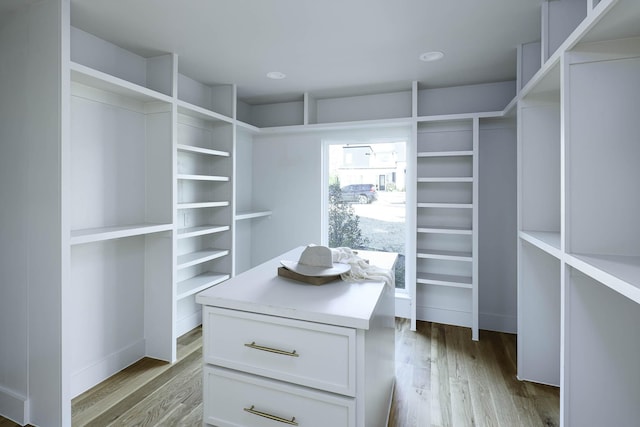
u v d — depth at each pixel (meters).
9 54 1.88
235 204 3.57
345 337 1.16
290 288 1.48
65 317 1.79
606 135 1.38
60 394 1.78
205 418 1.37
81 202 2.18
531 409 2.06
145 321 2.70
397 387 2.30
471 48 2.50
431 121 3.22
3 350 1.96
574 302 1.43
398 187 3.68
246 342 1.30
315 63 2.79
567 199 1.42
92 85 2.13
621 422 1.40
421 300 3.54
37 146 1.81
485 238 3.31
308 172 3.87
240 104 3.88
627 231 1.37
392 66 2.85
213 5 1.92
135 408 2.05
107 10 1.96
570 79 1.42
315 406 1.21
